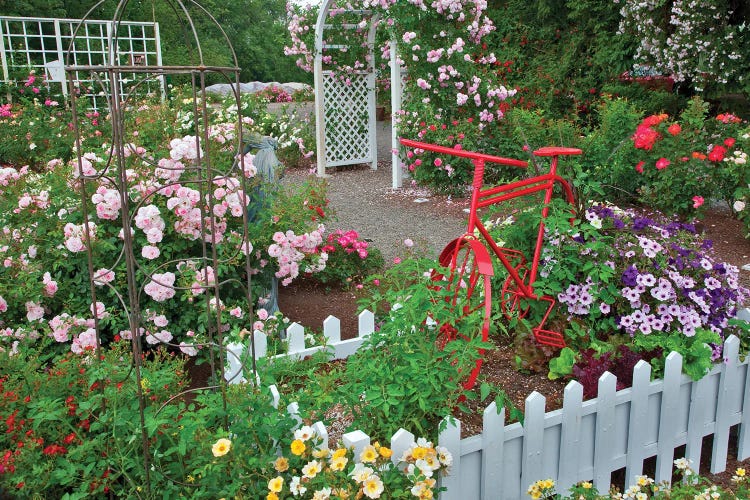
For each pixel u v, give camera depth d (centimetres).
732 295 338
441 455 219
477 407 303
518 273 372
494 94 878
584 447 268
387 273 301
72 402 244
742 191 603
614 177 689
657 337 316
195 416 225
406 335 254
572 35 1281
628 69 1170
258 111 1219
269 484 200
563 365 322
